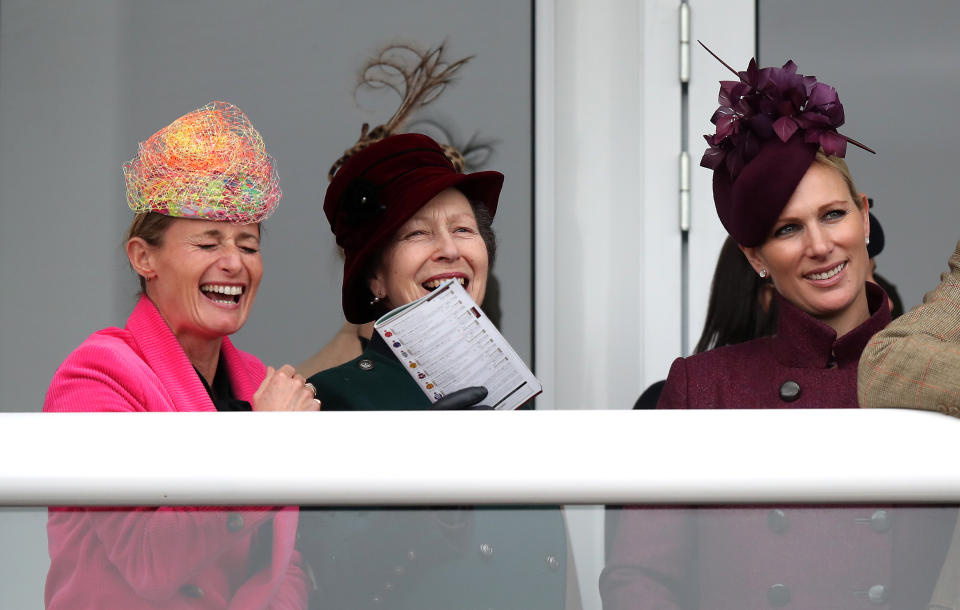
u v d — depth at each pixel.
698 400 5.49
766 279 7.01
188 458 2.63
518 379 4.76
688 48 7.76
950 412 2.99
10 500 2.62
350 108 7.89
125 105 8.02
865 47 7.67
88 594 2.64
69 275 8.05
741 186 5.05
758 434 2.67
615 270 7.73
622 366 7.71
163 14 7.99
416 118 7.86
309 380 5.30
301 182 7.89
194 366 5.14
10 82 8.09
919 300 7.57
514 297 7.79
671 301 7.73
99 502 2.62
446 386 4.71
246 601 2.64
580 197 7.73
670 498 2.61
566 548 2.63
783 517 2.62
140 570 2.63
